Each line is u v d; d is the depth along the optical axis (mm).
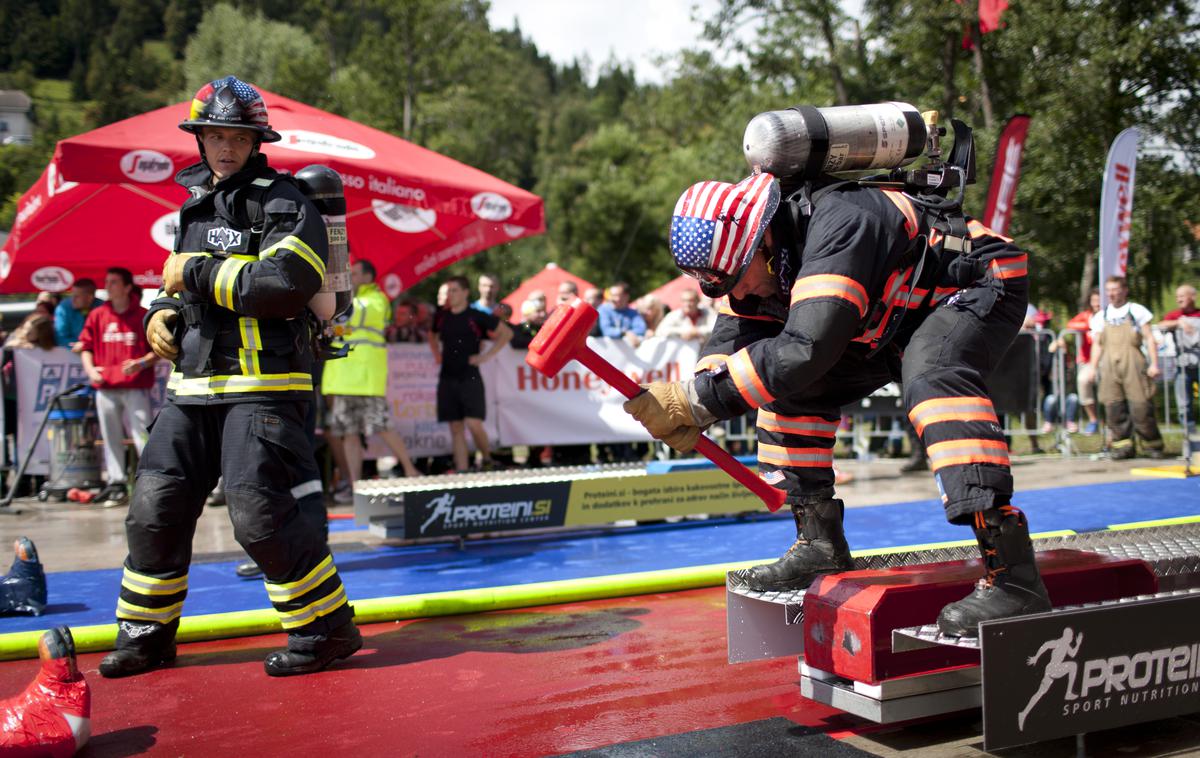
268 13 100438
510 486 6555
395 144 9234
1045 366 12250
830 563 3352
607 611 4590
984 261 2980
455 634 4219
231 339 3557
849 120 2928
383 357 8984
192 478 3689
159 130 7992
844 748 2779
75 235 10648
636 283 58062
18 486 10125
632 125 68062
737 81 33250
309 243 3490
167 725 3121
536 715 3123
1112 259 13078
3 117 96562
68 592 5277
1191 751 2723
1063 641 2543
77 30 128750
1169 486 8625
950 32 27922
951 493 2727
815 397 3342
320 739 2957
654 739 2877
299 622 3641
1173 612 2721
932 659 2869
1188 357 11242
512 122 59750
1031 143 26125
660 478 7008
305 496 4480
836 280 2688
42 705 2811
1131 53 24375
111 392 9414
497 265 51469
